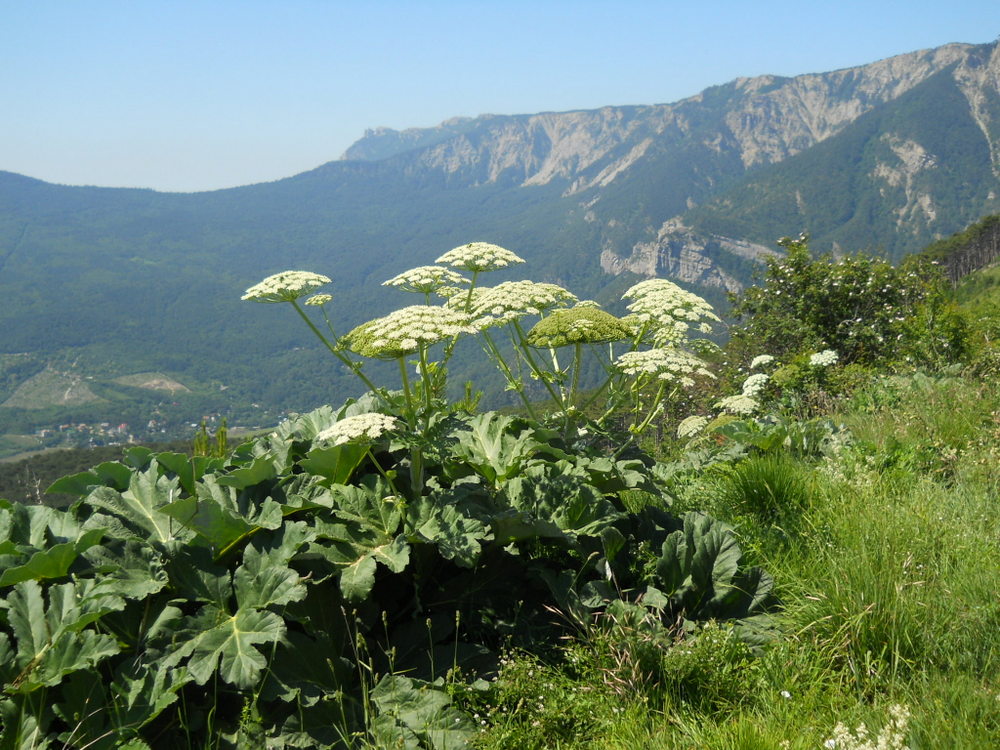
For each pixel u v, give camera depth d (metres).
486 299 5.37
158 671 3.35
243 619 3.53
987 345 14.16
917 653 3.88
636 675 3.71
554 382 5.48
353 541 4.06
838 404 11.47
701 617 4.42
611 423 5.54
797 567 4.96
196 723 3.41
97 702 3.27
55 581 3.74
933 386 10.16
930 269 20.48
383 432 4.14
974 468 6.63
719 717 3.59
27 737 3.12
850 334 19.88
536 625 4.27
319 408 5.71
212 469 4.90
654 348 5.67
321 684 3.61
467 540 3.91
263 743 3.36
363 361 4.60
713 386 18.91
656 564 4.54
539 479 4.80
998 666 3.72
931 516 5.34
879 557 4.56
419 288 5.34
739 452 7.75
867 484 6.03
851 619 3.98
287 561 3.80
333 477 4.62
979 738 3.10
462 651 3.95
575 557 4.70
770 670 3.87
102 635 3.33
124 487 4.78
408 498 4.60
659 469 7.03
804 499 6.04
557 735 3.51
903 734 3.07
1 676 3.25
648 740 3.36
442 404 5.56
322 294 4.76
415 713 3.45
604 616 4.13
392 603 4.32
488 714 3.52
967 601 4.23
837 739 3.08
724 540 4.63
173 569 3.82
